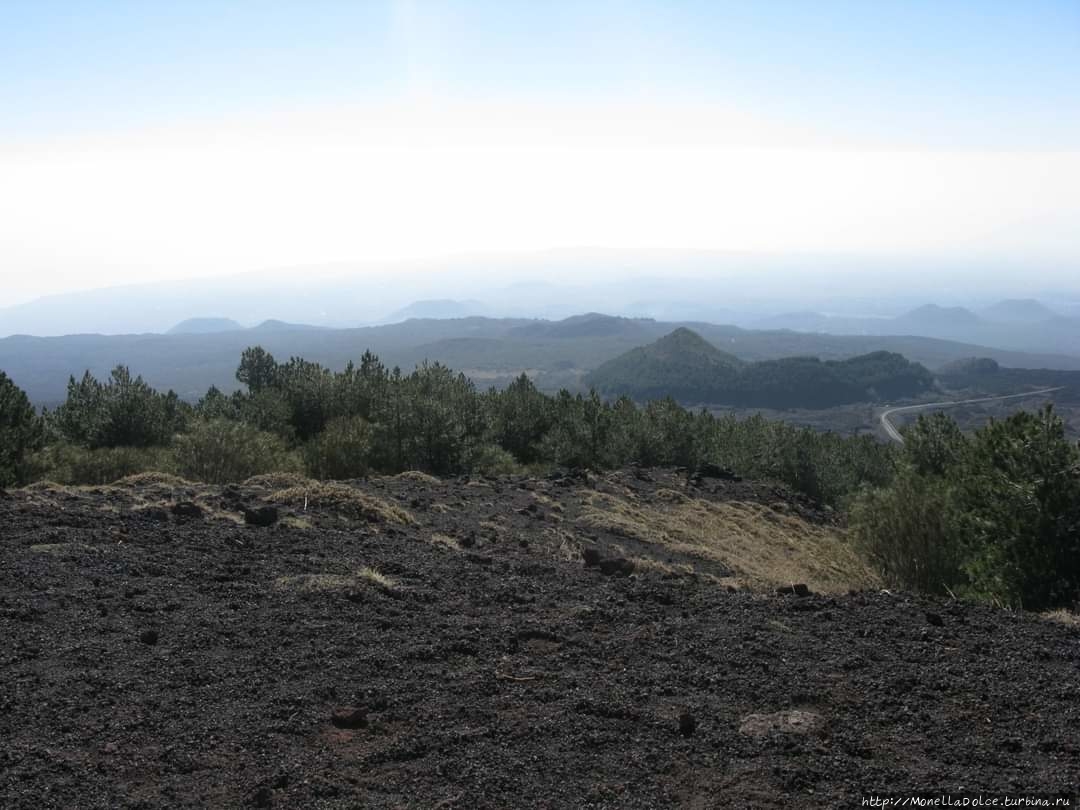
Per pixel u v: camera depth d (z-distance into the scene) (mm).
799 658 5730
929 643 6102
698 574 10555
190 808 3652
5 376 14617
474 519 12586
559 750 4273
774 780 3953
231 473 15375
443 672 5352
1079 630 6480
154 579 7078
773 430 32594
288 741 4328
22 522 8578
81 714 4523
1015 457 9305
